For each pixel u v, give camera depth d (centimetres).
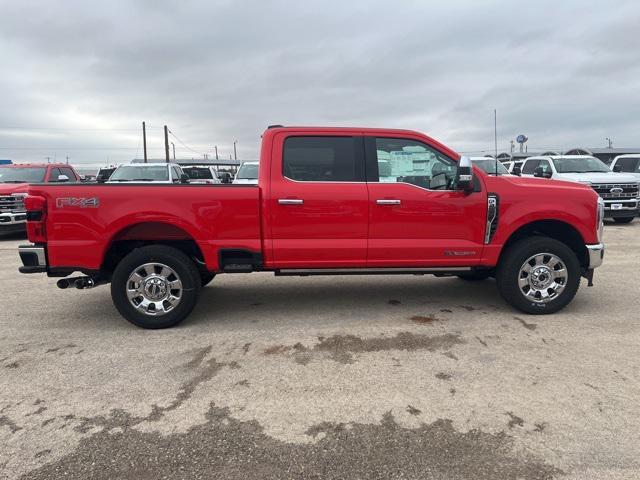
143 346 438
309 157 492
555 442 277
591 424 295
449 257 502
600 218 515
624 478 246
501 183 503
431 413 311
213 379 367
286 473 254
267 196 478
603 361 389
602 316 507
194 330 481
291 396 338
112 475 254
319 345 434
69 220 464
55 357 414
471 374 367
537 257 503
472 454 267
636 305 547
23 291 659
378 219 488
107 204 464
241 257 489
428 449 273
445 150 502
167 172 1335
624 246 977
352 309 546
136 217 466
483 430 291
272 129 493
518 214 498
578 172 1395
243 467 259
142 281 477
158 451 274
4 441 285
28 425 303
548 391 338
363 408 319
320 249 487
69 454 272
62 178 1093
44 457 269
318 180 492
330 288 649
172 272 476
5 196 1166
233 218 477
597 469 253
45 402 333
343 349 423
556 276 507
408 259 498
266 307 560
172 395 342
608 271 729
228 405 326
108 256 496
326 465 260
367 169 496
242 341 448
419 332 464
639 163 1620
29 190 460
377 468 257
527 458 263
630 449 270
